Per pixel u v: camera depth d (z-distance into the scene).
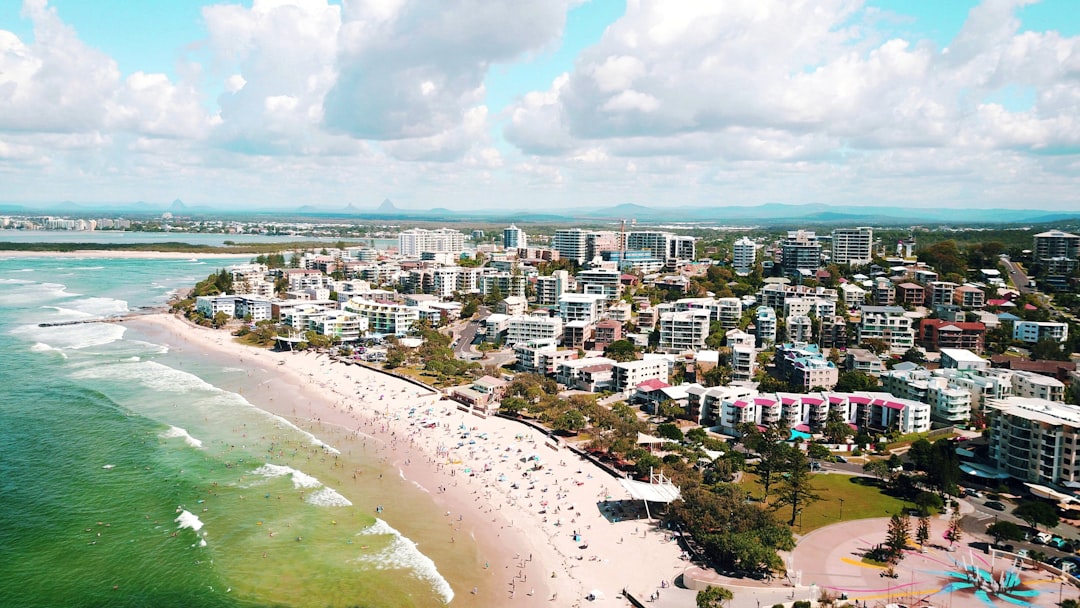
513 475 173.38
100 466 173.12
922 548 133.25
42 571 126.38
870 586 119.12
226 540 138.62
